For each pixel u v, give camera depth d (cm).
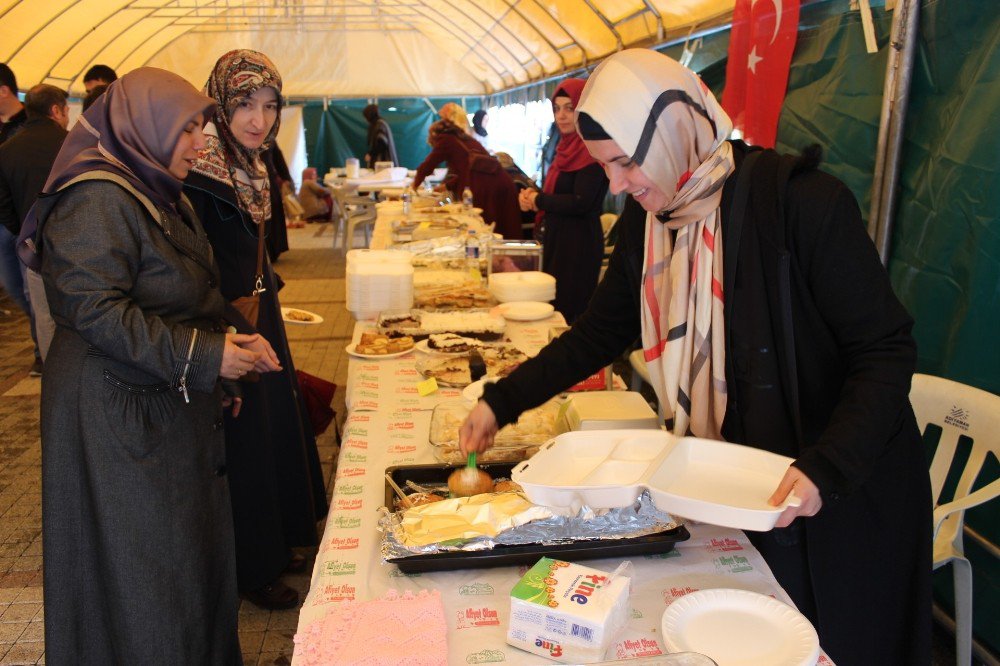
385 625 108
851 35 271
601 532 129
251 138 212
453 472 153
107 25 998
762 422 136
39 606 250
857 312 122
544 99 904
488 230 459
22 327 592
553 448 133
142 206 156
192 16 1136
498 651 107
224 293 216
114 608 155
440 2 1023
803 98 301
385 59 1355
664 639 103
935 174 227
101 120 156
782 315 129
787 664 96
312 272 790
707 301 137
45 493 154
